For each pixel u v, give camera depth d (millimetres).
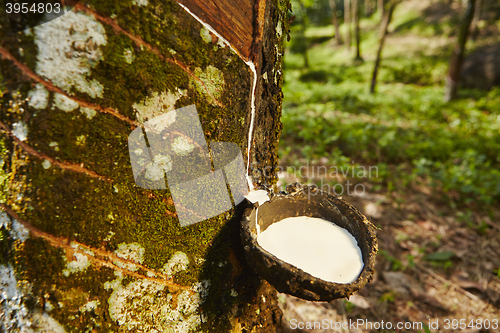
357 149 1182
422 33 4199
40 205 243
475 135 1521
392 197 899
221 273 326
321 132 1313
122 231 268
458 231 779
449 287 623
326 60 4930
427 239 751
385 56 4109
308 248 323
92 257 260
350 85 3211
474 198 924
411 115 1876
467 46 3336
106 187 258
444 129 1599
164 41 254
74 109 239
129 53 243
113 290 270
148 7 243
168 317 298
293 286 269
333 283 270
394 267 652
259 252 277
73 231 252
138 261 277
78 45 230
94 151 250
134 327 281
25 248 246
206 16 270
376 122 1574
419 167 1031
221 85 291
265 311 366
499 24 3400
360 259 318
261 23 305
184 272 301
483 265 678
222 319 333
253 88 319
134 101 255
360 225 333
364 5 6496
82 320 261
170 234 290
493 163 1238
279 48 352
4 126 236
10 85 230
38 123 234
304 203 361
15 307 255
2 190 244
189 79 273
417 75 3381
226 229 321
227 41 287
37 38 225
